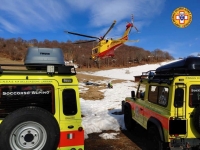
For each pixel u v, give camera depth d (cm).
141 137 727
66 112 387
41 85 381
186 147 463
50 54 478
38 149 326
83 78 4156
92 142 674
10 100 366
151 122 564
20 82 372
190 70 530
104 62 10006
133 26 2122
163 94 530
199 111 452
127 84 3209
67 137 384
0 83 364
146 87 664
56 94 385
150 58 11669
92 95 2016
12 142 315
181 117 470
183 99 479
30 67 468
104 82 3541
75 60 10669
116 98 1833
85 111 1205
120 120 918
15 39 12862
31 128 325
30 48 477
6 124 310
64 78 392
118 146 636
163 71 638
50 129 330
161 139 481
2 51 9938
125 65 10331
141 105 663
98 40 2145
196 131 470
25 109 324
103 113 1147
